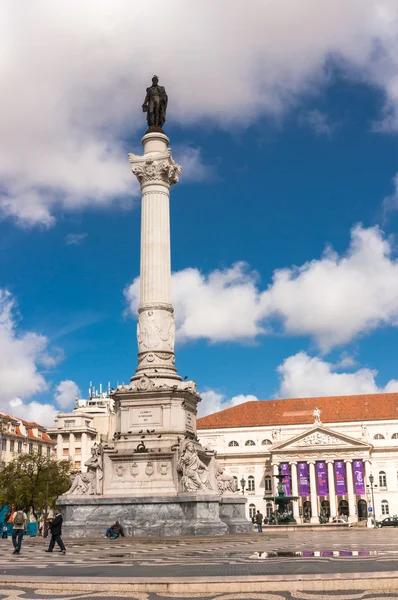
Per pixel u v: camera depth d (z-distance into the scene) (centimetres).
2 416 9694
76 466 11731
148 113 3953
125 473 3189
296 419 11431
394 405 11325
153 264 3603
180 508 2970
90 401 16550
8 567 1591
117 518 3000
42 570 1475
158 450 3181
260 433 11456
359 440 10662
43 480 7194
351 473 10656
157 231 3638
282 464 10875
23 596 1058
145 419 3303
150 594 1063
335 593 1034
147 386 3334
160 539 2645
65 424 12062
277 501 6138
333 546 2319
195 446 3284
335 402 11700
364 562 1504
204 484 3053
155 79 4025
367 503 10131
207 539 2641
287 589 1078
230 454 11394
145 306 3556
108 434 12381
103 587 1112
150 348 3494
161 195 3700
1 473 7519
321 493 10538
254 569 1365
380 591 1048
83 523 3003
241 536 2900
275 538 3045
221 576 1172
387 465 10838
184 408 3334
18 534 2214
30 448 10162
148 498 3005
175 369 3509
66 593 1088
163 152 3759
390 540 2967
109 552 2125
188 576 1217
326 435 10862
